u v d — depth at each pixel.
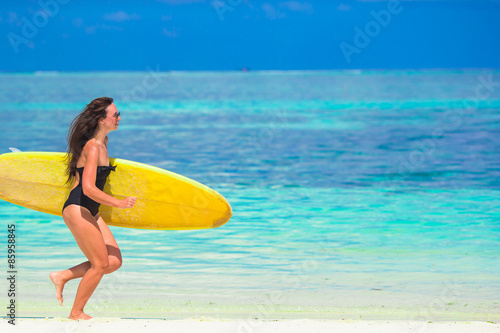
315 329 5.65
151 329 5.57
